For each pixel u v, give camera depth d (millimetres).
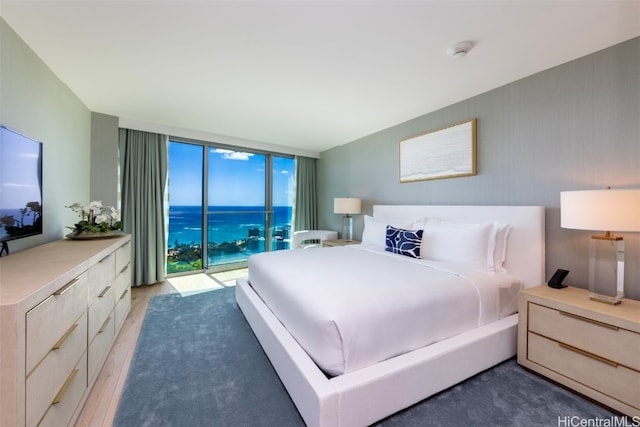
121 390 1558
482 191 2631
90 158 3123
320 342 1309
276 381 1635
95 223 2455
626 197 1476
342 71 2217
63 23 1628
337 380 1216
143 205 3635
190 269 4270
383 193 3887
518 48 1881
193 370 1750
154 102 2879
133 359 1878
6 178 1485
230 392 1538
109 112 3184
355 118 3387
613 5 1450
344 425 1180
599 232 1917
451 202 2932
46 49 1901
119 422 1324
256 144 4641
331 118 3396
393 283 1681
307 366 1320
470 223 2545
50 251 1740
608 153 1865
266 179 5012
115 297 2113
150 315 2662
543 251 2145
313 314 1387
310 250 3021
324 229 5324
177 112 3195
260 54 1976
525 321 1761
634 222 1460
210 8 1511
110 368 1777
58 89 2309
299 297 1573
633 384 1324
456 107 2869
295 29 1694
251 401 1465
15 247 1744
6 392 848
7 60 1642
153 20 1608
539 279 2137
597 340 1447
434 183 3125
